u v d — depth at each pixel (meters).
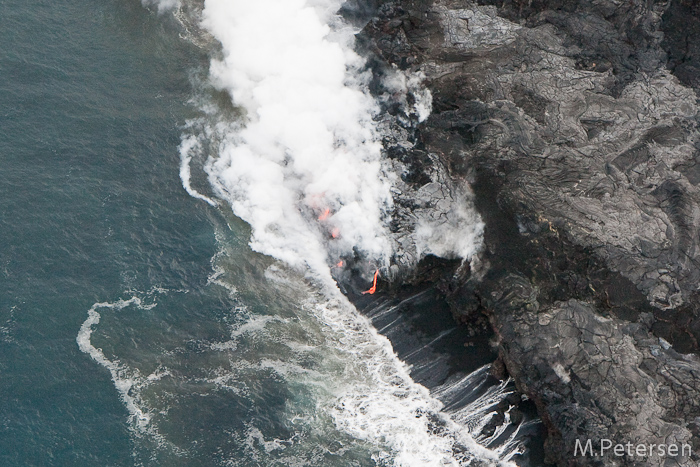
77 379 169.12
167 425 165.25
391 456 165.62
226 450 163.25
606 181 183.62
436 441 167.62
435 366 177.50
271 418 169.00
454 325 182.00
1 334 172.50
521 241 179.88
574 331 168.25
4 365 168.50
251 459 162.62
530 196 183.25
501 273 177.75
